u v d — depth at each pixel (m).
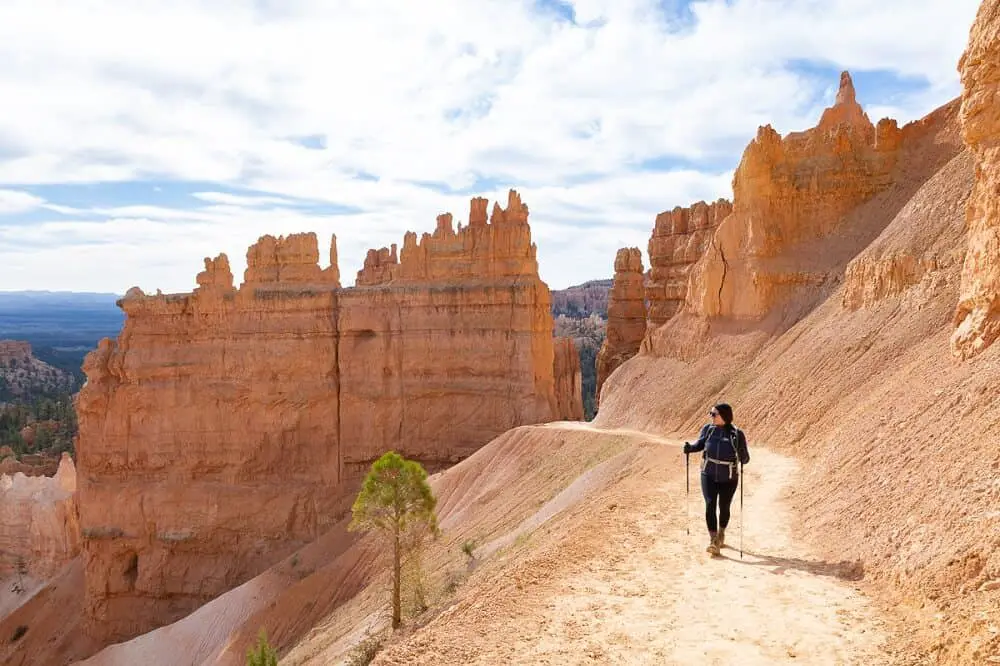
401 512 30.20
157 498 67.06
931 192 33.88
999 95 19.33
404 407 63.47
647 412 47.47
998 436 13.23
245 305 67.12
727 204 66.75
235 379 66.88
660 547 15.83
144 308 69.00
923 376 20.62
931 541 12.17
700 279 48.72
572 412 73.19
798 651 10.47
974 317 18.97
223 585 64.50
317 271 67.69
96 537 67.94
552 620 12.07
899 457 16.42
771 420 32.00
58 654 68.19
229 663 46.56
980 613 9.84
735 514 18.55
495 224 63.22
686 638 11.14
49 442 135.25
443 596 29.59
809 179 45.16
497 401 61.22
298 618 46.44
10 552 84.81
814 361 32.62
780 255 44.50
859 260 34.84
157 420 67.81
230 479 66.50
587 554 15.55
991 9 19.72
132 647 54.38
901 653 9.98
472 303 62.38
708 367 44.78
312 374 65.75
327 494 64.69
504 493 45.34
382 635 29.42
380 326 64.00
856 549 14.23
